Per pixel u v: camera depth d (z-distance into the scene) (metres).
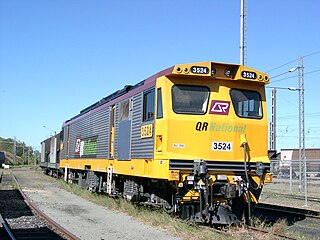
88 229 12.52
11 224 13.49
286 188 29.94
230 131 12.48
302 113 30.92
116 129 16.95
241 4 21.45
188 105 12.38
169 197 13.25
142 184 15.01
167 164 11.88
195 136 12.21
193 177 11.84
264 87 13.17
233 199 12.58
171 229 11.97
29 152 141.38
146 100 13.87
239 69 12.56
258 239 10.84
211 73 12.41
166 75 12.43
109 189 17.64
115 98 17.75
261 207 18.38
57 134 37.81
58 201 20.02
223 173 12.29
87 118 23.00
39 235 11.75
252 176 12.55
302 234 11.91
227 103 12.62
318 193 26.42
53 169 42.03
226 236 10.75
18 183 33.66
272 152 14.52
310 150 56.84
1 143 139.88
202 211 12.11
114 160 16.97
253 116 12.88
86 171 23.72
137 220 13.98
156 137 12.66
